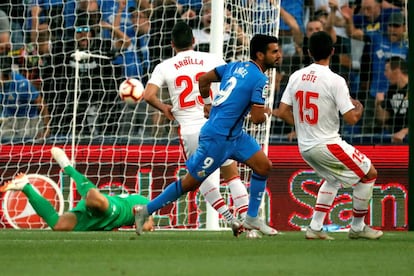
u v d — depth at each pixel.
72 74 51.56
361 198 30.58
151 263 19.53
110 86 51.28
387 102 51.31
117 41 51.84
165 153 43.69
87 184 36.25
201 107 33.28
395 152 42.72
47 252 22.94
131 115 49.34
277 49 29.09
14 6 53.50
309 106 30.20
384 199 42.59
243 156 29.91
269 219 42.69
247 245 26.38
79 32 52.25
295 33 52.72
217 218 40.72
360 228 30.89
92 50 51.88
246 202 32.81
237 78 28.70
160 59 48.69
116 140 46.00
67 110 50.56
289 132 49.53
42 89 49.72
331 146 30.14
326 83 29.89
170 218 42.75
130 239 29.75
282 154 42.78
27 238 30.91
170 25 52.00
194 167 28.80
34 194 36.25
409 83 38.78
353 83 52.34
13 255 21.88
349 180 30.31
